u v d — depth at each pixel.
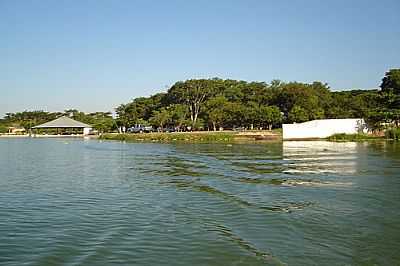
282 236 14.42
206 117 134.00
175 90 159.12
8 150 69.06
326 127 81.00
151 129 143.62
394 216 16.83
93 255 12.94
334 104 127.38
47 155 57.28
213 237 14.48
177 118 137.00
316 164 36.56
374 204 19.12
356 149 53.91
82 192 24.64
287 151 53.00
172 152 58.41
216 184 26.55
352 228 15.21
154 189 25.25
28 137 143.50
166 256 12.74
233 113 124.06
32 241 14.49
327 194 21.89
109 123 157.88
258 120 120.06
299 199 20.73
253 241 13.94
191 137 96.31
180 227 15.91
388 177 27.58
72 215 18.34
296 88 126.25
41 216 18.25
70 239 14.64
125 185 27.25
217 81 164.50
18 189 26.02
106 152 62.41
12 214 18.73
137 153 58.69
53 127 157.00
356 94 143.12
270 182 26.67
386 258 12.17
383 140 73.56
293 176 29.17
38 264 12.30
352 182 25.75
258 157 45.31
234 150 57.78
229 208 19.06
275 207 19.00
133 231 15.48
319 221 16.28
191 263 12.14
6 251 13.45
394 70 82.19
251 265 11.84
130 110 165.12
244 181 27.44
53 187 26.77
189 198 21.84
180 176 31.33
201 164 39.84
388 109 78.94
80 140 115.19
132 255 12.88
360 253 12.59
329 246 13.25
